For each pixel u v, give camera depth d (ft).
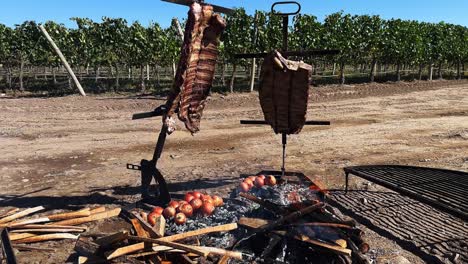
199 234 15.20
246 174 27.81
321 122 20.51
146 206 19.99
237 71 123.95
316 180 26.50
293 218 16.02
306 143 38.58
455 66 148.46
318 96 76.43
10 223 17.87
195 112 18.71
